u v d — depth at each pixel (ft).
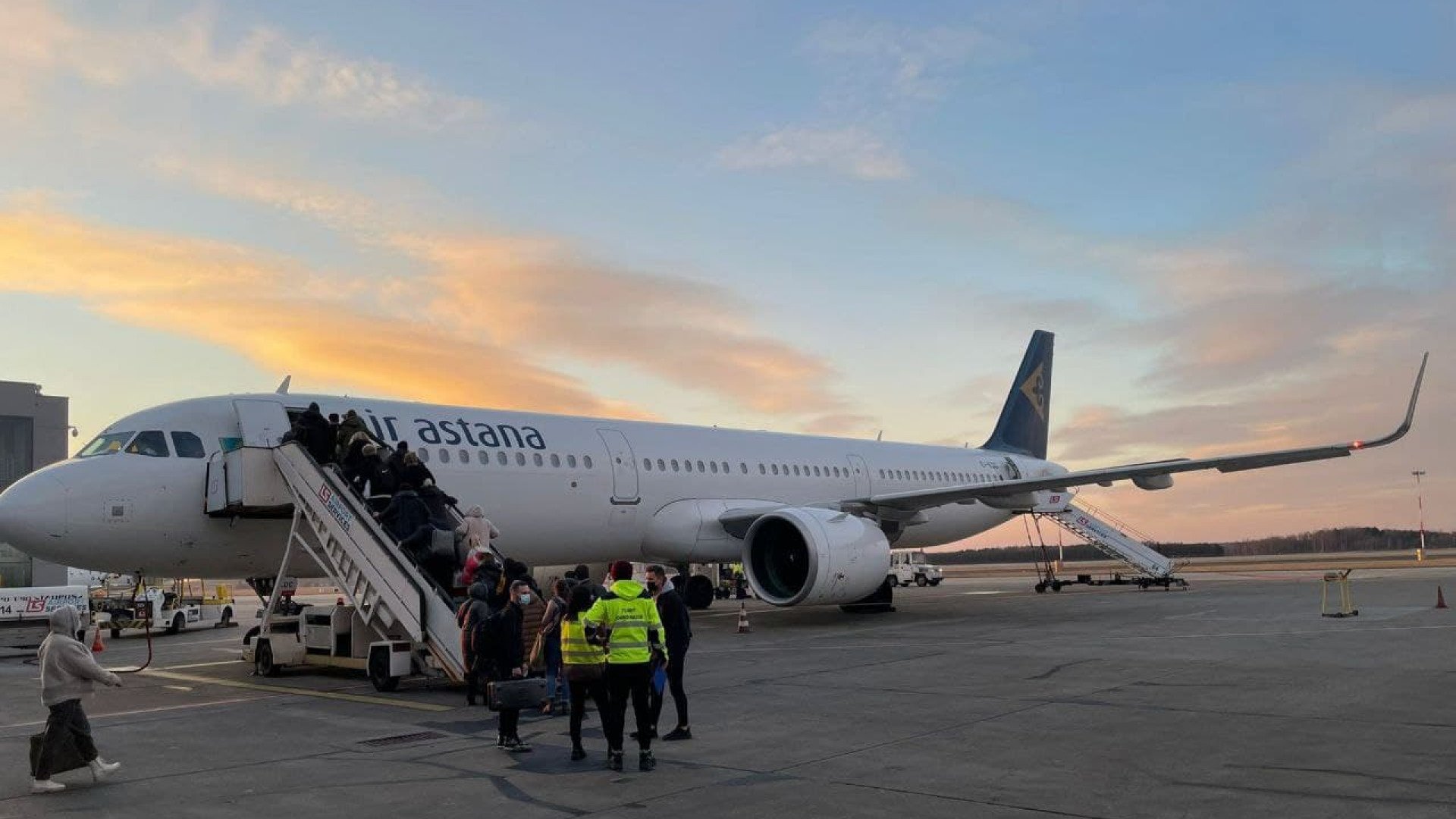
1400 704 35.81
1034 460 125.59
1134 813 22.89
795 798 24.85
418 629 44.21
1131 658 50.03
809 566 71.05
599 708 28.89
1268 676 42.88
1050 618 78.54
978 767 27.66
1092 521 131.44
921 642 61.26
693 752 30.53
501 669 32.50
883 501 83.71
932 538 110.52
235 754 31.19
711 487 83.10
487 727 35.76
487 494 66.90
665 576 33.27
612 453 76.07
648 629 28.81
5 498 51.90
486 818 23.52
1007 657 52.08
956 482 110.11
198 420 57.88
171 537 54.90
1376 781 25.23
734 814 23.52
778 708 37.96
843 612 92.68
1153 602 96.37
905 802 24.31
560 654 38.78
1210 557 449.89
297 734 34.58
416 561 47.83
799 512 74.08
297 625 54.13
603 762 29.35
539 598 44.73
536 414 74.69
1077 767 27.32
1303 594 103.76
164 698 43.98
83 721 27.12
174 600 94.58
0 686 50.83
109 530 52.75
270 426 59.62
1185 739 30.55
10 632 69.56
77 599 72.90
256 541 57.72
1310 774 26.03
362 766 29.27
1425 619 67.92
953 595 131.64
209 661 61.46
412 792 26.00
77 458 55.67
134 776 28.17
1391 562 272.10
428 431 65.41
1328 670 44.37
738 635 70.18
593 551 76.18
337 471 51.39
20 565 163.22
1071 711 35.83
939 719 34.88
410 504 48.83
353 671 53.93
